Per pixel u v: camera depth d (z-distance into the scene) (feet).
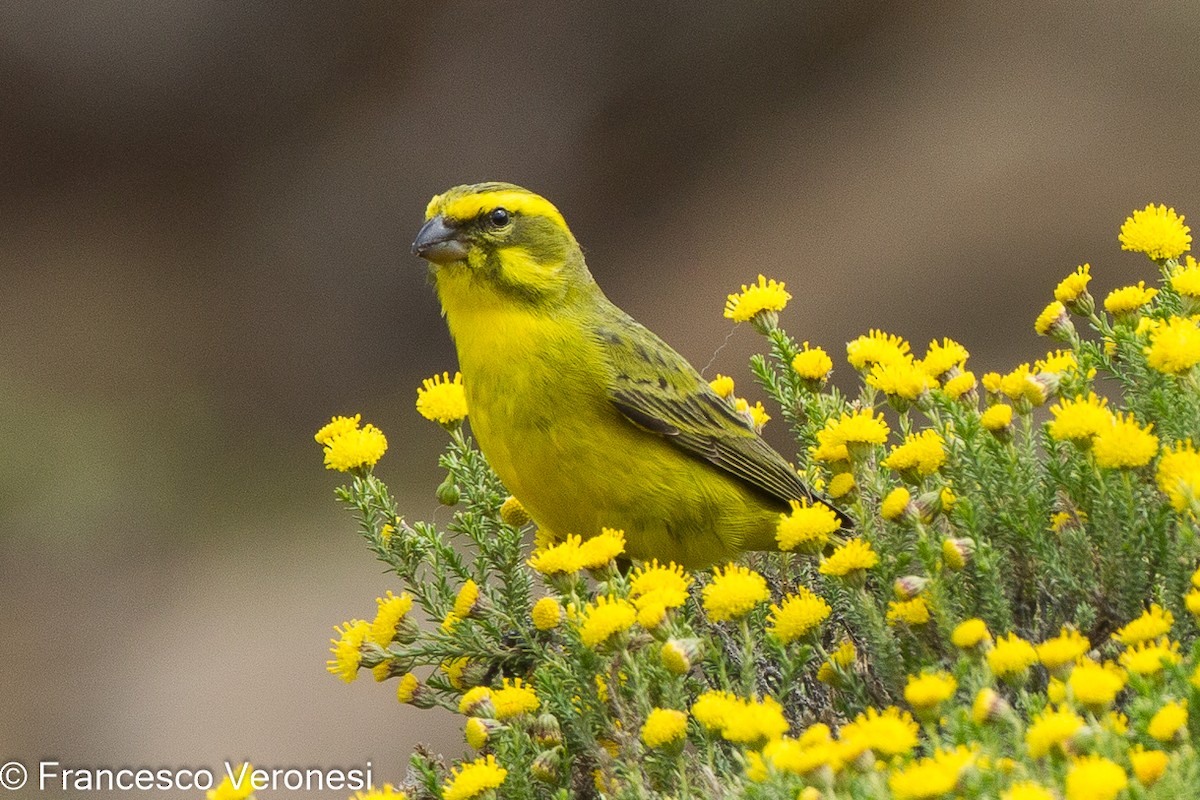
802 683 18.11
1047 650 13.64
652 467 21.98
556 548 17.51
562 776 16.57
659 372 22.26
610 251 65.10
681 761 14.58
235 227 70.90
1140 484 17.21
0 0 70.44
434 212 22.74
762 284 22.63
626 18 67.62
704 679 18.33
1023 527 17.65
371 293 68.28
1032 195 57.47
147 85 71.67
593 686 16.79
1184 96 58.54
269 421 65.41
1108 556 16.89
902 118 62.18
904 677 16.69
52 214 71.92
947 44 63.62
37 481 61.16
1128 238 19.77
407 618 18.69
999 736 13.76
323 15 70.90
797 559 22.39
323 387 66.80
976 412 19.19
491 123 68.80
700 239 62.69
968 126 60.49
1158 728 12.55
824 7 65.31
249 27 70.90
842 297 57.06
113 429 64.18
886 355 21.09
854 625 18.69
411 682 18.63
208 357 67.56
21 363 66.44
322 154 70.74
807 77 65.31
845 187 60.90
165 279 70.03
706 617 19.98
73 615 55.26
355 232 69.36
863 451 18.89
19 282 70.23
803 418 22.27
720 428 22.44
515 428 21.89
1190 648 16.02
